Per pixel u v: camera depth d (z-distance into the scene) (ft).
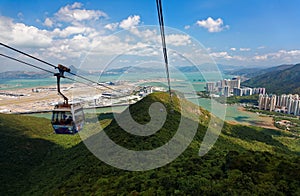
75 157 126.82
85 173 94.79
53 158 153.58
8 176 132.67
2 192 117.80
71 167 114.01
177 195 57.41
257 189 52.29
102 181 79.66
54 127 38.11
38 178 128.98
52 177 119.03
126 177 77.66
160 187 63.77
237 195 50.67
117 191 68.64
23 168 144.46
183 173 71.00
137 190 66.39
